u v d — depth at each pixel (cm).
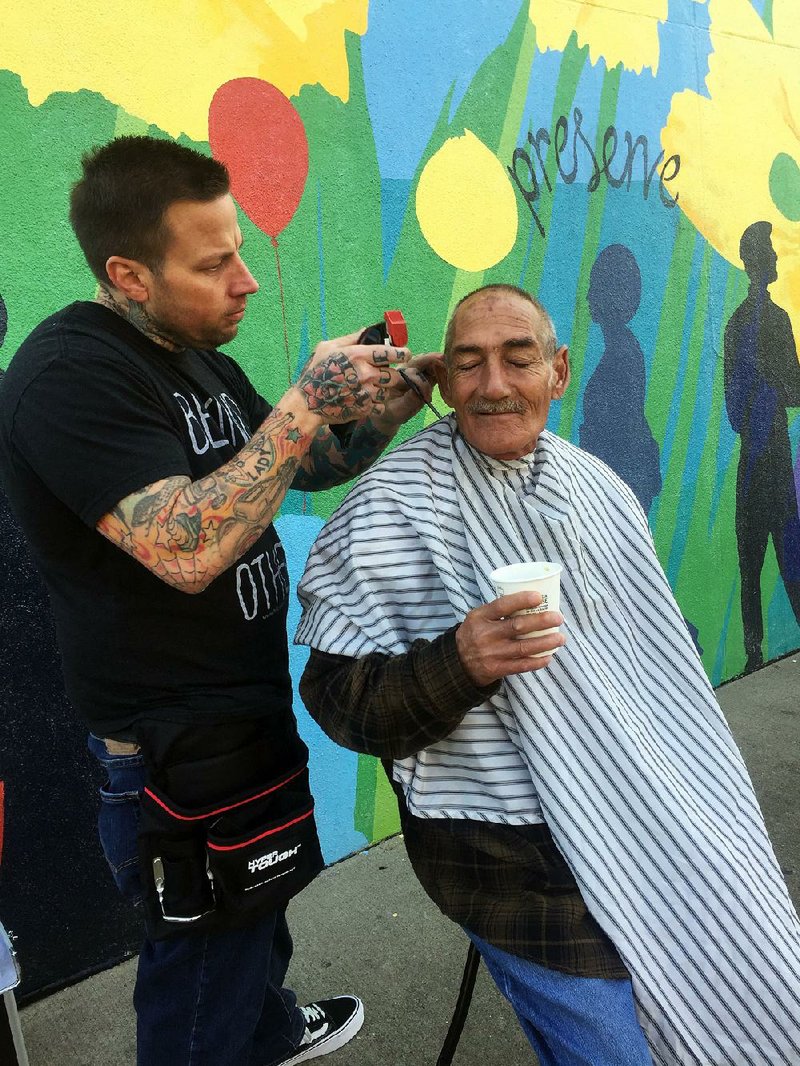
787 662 418
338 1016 206
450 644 121
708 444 375
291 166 239
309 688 141
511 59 284
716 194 361
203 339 144
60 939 225
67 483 127
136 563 137
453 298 281
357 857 279
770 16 373
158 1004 153
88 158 136
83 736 223
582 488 154
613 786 133
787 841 275
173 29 214
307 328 249
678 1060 125
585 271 318
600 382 330
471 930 132
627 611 151
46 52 196
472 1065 199
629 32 317
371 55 251
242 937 153
